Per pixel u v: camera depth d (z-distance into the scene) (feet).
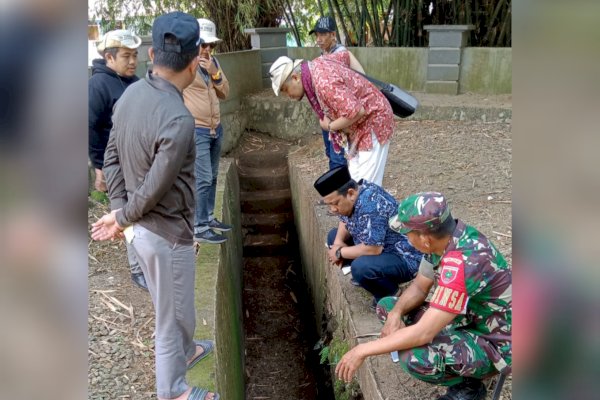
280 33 23.59
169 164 6.01
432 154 18.12
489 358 6.61
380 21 26.25
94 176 13.16
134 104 6.21
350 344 9.06
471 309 6.66
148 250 6.39
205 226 11.78
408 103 12.30
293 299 17.78
